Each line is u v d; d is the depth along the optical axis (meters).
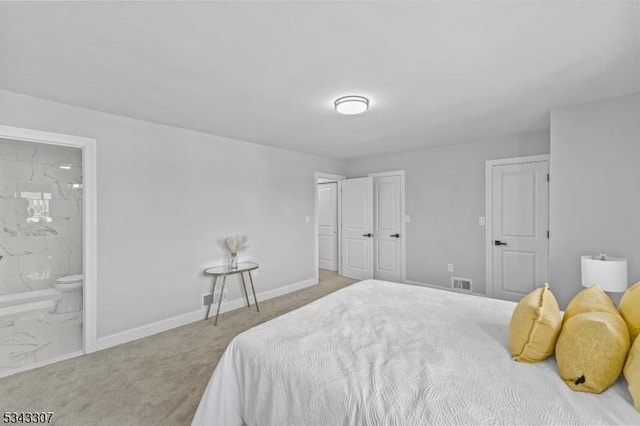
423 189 4.64
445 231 4.43
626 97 2.41
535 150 3.64
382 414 1.03
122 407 1.90
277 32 1.57
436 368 1.25
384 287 2.61
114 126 2.82
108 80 2.11
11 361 2.48
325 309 2.04
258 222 4.16
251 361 1.46
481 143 4.07
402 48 1.74
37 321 3.44
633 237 2.38
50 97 2.39
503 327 1.70
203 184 3.53
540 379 1.17
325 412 1.16
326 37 1.62
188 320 3.35
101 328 2.72
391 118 3.04
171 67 1.94
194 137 3.45
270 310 3.78
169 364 2.43
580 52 1.79
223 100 2.51
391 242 5.03
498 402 1.04
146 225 3.04
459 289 4.31
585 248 2.58
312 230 5.01
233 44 1.68
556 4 1.36
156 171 3.12
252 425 1.42
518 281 3.82
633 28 1.54
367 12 1.41
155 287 3.10
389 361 1.32
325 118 3.01
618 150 2.45
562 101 2.57
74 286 3.76
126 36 1.59
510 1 1.34
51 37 1.59
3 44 1.65
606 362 1.07
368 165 5.30
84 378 2.22
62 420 1.78
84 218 2.63
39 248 4.21
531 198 3.71
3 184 3.98
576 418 0.95
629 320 1.24
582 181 2.60
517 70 2.01
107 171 2.77
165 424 1.75
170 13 1.40
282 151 4.50
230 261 3.79
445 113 2.89
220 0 1.32
